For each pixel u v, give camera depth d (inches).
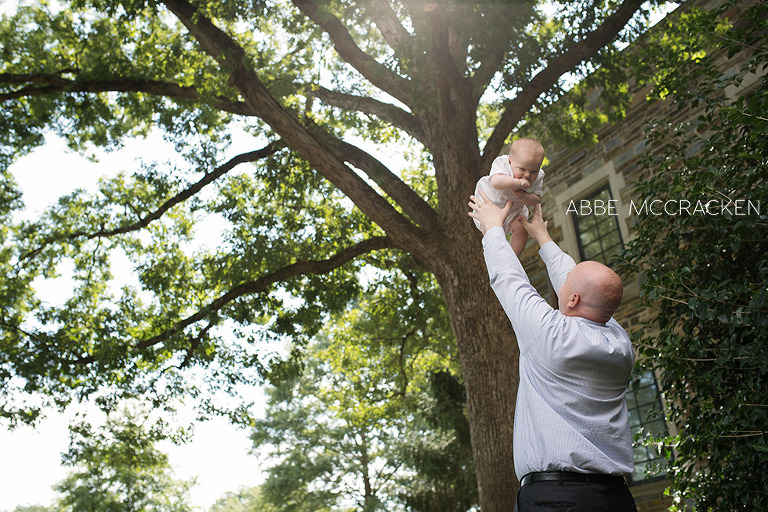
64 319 469.4
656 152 393.1
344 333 612.7
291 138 322.3
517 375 288.0
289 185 460.1
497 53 352.8
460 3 311.1
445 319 542.3
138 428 480.1
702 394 191.2
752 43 199.0
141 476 1076.5
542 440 80.4
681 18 371.9
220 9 357.1
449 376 552.1
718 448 186.5
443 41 321.4
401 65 320.5
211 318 411.2
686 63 234.5
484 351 292.8
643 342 206.7
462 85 341.4
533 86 351.9
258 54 357.4
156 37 435.2
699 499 194.7
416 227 323.0
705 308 172.1
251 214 482.0
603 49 405.4
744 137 185.8
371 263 496.1
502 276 89.3
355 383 633.0
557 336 82.0
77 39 428.8
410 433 692.7
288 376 471.2
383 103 382.9
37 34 429.1
